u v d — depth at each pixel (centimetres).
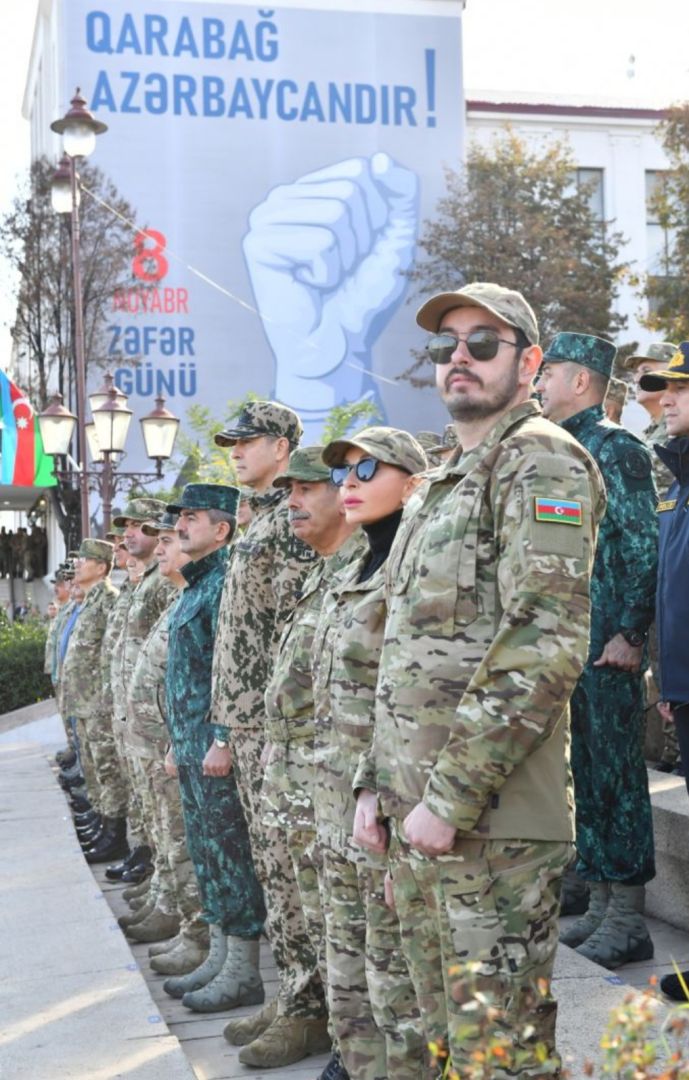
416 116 3130
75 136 1348
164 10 3008
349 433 2948
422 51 3139
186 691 491
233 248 3003
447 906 263
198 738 486
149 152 2980
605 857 447
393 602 288
